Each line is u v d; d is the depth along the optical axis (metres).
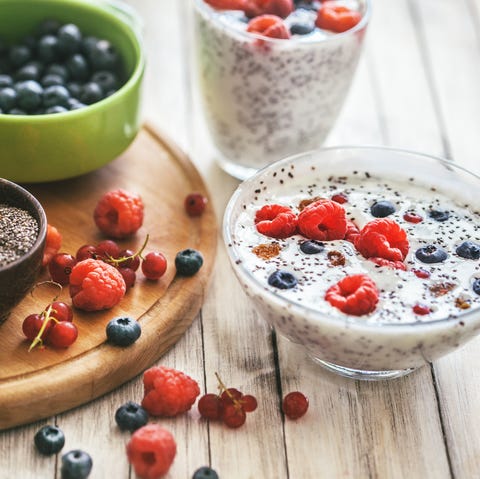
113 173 0.68
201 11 0.66
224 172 0.71
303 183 0.62
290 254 0.58
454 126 0.74
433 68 0.78
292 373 0.59
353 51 0.66
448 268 0.58
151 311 0.59
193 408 0.57
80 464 0.53
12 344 0.57
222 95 0.67
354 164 0.63
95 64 0.69
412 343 0.54
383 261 0.57
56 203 0.65
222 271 0.64
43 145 0.63
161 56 0.78
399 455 0.55
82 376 0.56
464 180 0.61
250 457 0.55
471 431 0.56
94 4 0.70
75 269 0.59
